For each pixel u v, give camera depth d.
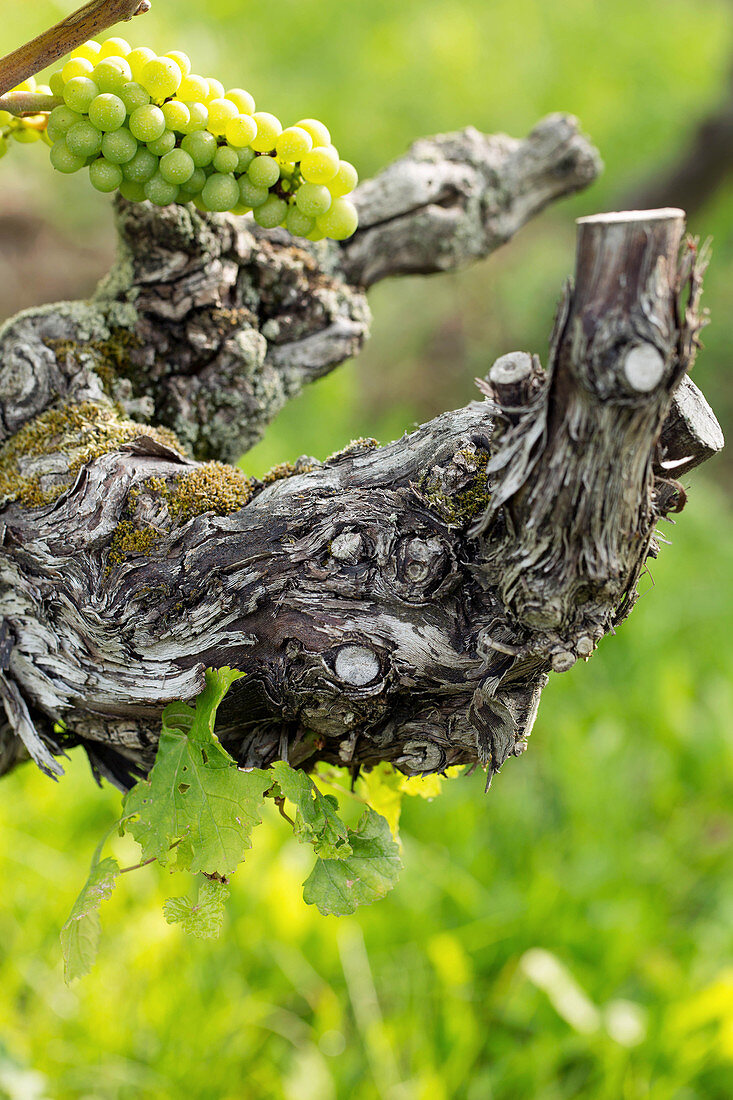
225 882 1.71
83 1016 2.56
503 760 1.73
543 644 1.70
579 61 7.13
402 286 5.96
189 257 1.83
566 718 3.68
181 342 1.84
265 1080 2.58
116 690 1.74
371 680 1.72
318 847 1.72
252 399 1.86
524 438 1.66
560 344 1.64
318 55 6.51
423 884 3.00
